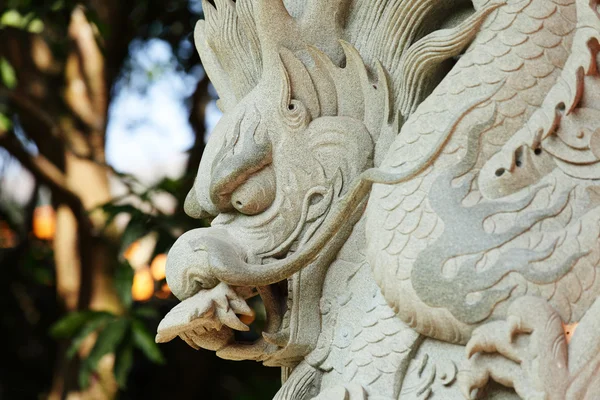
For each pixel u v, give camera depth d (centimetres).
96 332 496
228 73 304
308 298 289
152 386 558
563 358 258
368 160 288
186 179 422
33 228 623
